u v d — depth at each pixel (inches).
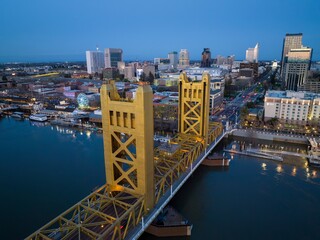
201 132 4023.1
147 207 2220.7
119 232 1838.1
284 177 3818.9
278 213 2938.0
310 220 2802.7
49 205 3105.3
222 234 2593.5
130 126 2085.4
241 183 3663.9
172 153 3216.0
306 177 3811.5
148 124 2049.7
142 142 2036.2
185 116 4160.9
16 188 3533.5
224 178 3816.4
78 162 4478.3
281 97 6250.0
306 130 5748.0
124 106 2063.2
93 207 2273.6
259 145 5280.5
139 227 2060.8
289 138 5349.4
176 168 2918.3
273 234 2586.1
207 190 3467.0
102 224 2000.5
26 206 3085.6
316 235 2561.5
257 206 3078.2
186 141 3848.4
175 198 3270.2
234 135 5846.5
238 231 2635.3
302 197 3272.6
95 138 5964.6
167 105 7086.6
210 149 4160.9
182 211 2987.2
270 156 4559.5
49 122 7637.8
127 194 2375.7
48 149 5206.7
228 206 3093.0
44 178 3841.0
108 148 2301.9
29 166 4311.0
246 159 4552.2
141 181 2151.8
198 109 4131.4
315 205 3085.6
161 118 6638.8
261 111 7288.4
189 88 3981.3
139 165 2121.1
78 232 1900.8
